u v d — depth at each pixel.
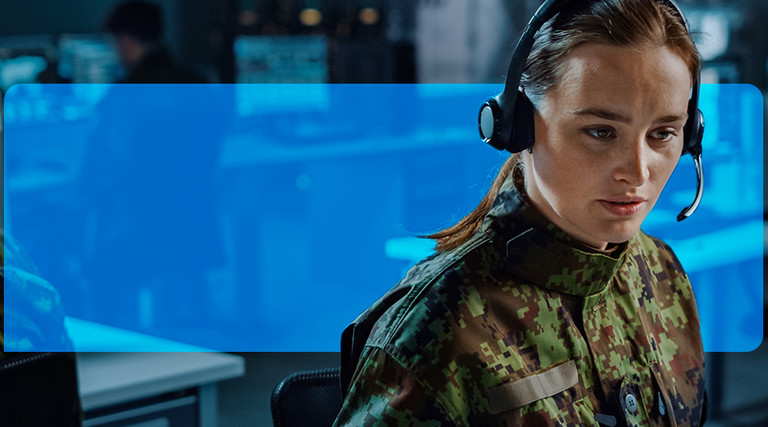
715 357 3.88
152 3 4.36
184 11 4.42
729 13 4.51
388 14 4.73
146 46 4.39
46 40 4.30
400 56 4.77
